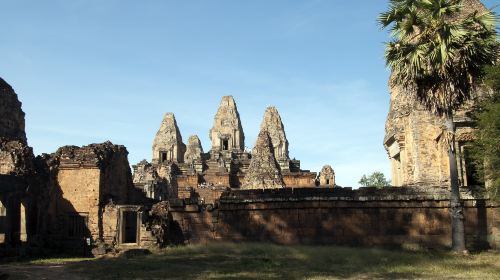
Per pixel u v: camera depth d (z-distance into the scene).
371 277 15.41
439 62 20.77
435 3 21.06
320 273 16.39
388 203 24.77
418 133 26.50
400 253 21.92
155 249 25.39
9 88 36.09
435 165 26.03
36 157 29.80
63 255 26.70
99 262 20.30
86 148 30.27
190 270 17.31
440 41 20.69
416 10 22.14
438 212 24.52
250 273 16.47
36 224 27.55
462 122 25.23
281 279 15.07
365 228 24.73
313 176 59.03
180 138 75.44
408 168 27.53
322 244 24.83
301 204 25.36
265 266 18.28
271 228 25.58
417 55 20.92
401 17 22.25
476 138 22.41
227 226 26.22
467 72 21.30
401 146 28.52
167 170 58.69
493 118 20.30
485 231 24.09
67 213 29.33
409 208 24.66
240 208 26.16
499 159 20.53
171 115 74.44
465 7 26.05
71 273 16.75
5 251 23.12
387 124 31.88
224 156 66.94
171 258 21.12
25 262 21.94
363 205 24.92
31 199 27.36
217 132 70.06
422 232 24.36
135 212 31.34
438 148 26.03
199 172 61.25
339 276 15.70
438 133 26.16
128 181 35.41
